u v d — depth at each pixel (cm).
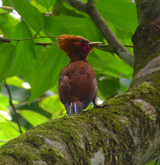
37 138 420
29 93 1759
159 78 664
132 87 676
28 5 878
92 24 1012
